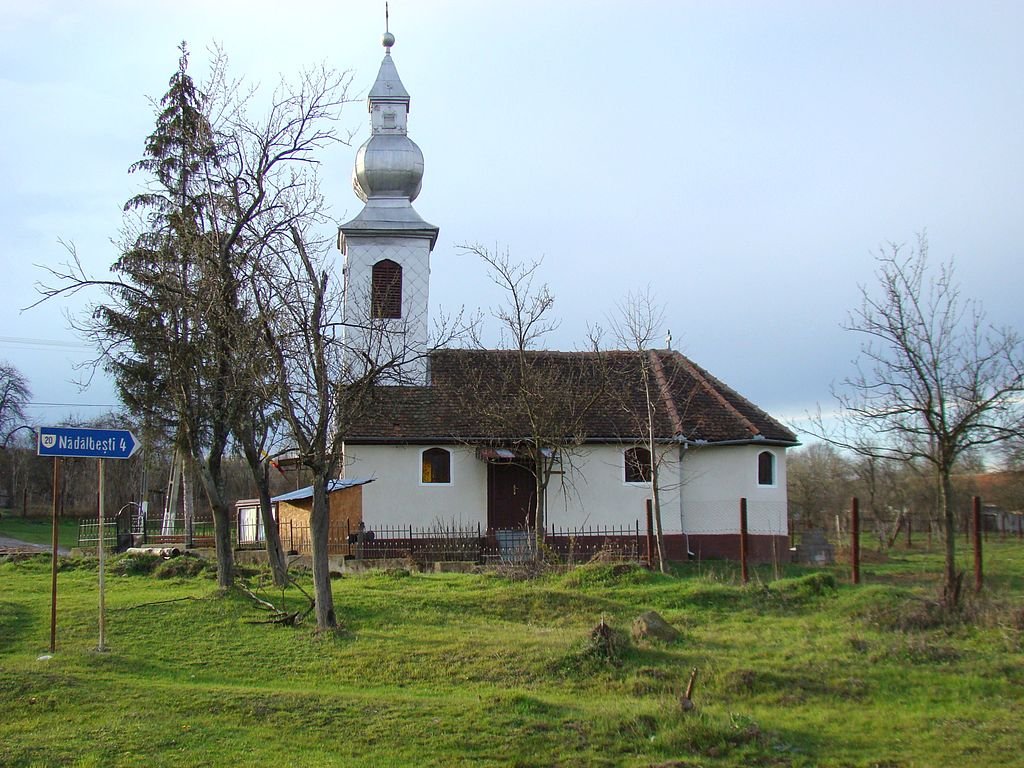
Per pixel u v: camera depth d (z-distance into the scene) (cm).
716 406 3597
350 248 3625
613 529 3391
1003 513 4666
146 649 1578
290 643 1630
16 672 1352
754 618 1902
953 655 1515
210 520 5650
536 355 3706
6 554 3005
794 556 3397
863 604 1878
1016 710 1280
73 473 7481
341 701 1266
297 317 1738
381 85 3753
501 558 2817
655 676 1431
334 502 3291
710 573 2578
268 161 2044
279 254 1900
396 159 3684
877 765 1096
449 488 3356
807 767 1095
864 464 4722
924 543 4347
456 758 1096
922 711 1285
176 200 2688
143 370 2539
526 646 1576
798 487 5225
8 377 7488
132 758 1059
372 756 1094
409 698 1307
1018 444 2348
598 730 1184
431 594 2072
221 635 1680
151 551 2934
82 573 2519
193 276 2102
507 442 3312
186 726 1165
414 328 3575
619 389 3591
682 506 3441
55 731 1139
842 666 1480
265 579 2325
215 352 1975
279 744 1122
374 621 1819
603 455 3419
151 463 3847
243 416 2056
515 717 1220
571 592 2036
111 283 2139
